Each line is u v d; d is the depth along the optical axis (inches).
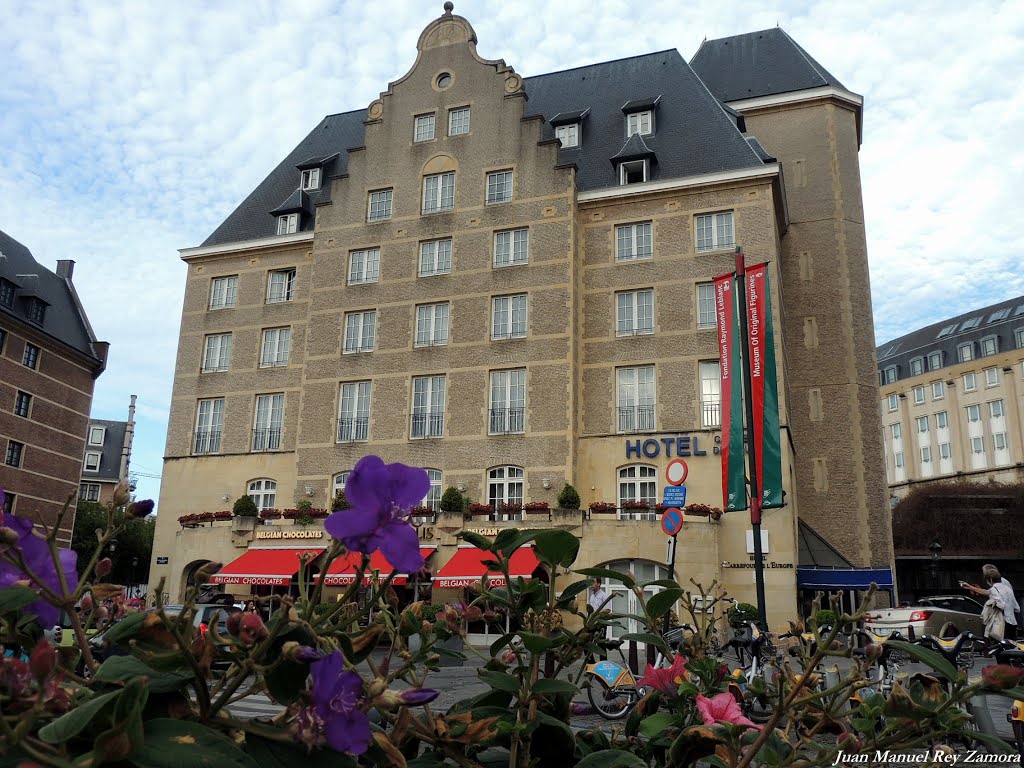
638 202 1189.7
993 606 462.9
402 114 1316.4
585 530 986.1
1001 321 3105.3
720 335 1013.8
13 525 52.9
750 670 400.8
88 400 1845.5
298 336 1323.8
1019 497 1761.8
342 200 1309.1
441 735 68.1
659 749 82.9
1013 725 256.7
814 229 1337.4
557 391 1117.1
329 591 532.4
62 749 41.1
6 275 1692.9
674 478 502.9
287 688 51.7
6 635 52.8
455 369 1173.7
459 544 1021.2
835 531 1205.1
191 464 1311.5
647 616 83.4
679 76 1386.6
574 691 72.0
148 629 50.1
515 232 1208.2
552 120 1357.0
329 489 1188.5
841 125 1400.1
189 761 40.9
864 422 1243.8
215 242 1443.2
